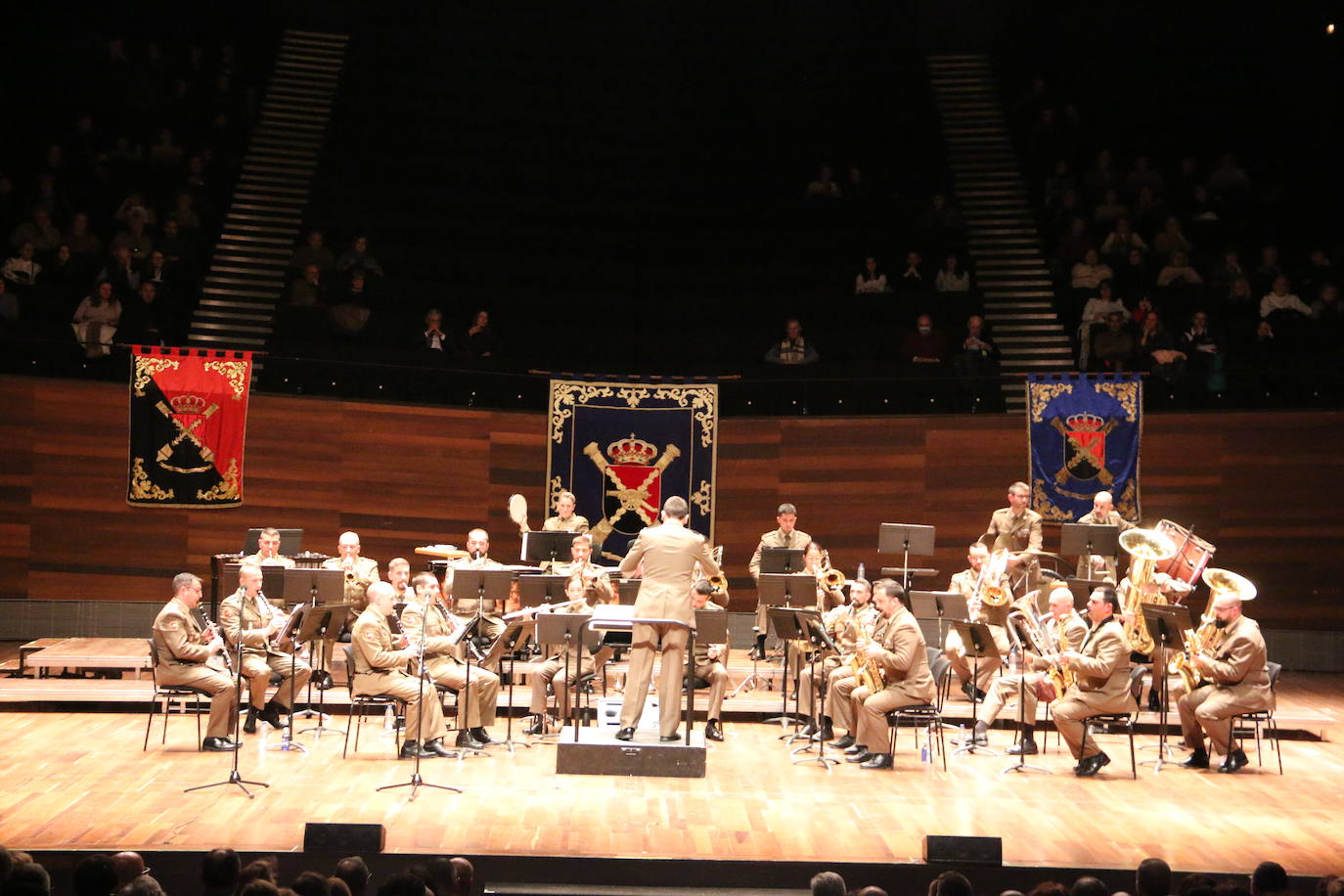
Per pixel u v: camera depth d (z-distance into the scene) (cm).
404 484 1642
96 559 1548
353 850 791
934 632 1639
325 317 1728
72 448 1545
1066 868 785
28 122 1895
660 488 1612
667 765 1006
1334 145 2017
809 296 1883
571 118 2155
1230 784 1019
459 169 2062
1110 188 1947
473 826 855
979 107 2159
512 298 1884
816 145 2125
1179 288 1769
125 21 2106
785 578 1116
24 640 1525
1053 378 1579
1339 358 1641
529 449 1681
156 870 775
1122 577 1525
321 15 2173
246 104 1984
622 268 1964
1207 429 1585
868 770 1051
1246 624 1079
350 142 2052
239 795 925
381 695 1059
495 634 1302
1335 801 965
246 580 1121
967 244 1928
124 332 1588
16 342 1530
